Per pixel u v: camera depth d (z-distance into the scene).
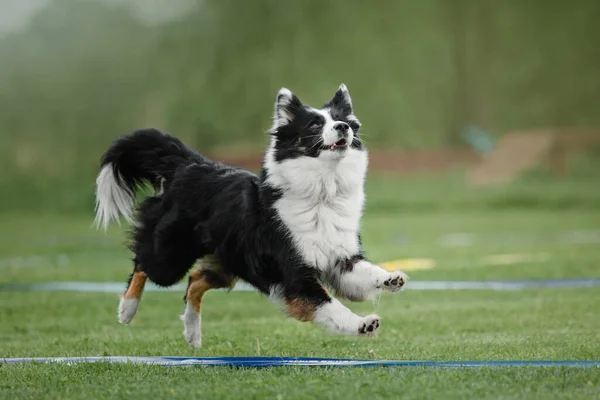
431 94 45.41
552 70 47.12
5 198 38.19
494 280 13.16
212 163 7.93
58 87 44.69
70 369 6.54
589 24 46.78
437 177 39.00
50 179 41.12
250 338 8.52
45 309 11.12
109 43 45.59
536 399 5.19
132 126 44.34
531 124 46.69
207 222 7.53
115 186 8.42
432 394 5.36
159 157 8.18
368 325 6.50
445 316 9.96
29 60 45.00
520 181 38.25
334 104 7.59
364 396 5.35
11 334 9.37
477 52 46.72
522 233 22.33
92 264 16.84
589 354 7.03
